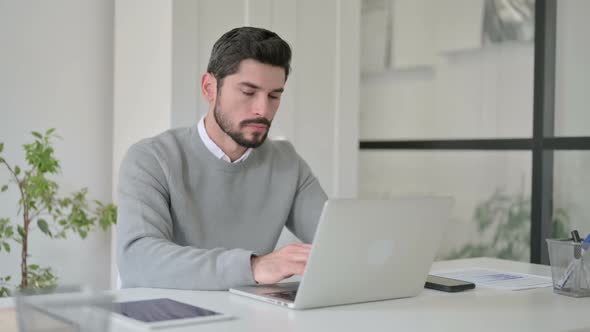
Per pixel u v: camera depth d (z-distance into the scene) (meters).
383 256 1.32
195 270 1.41
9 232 2.55
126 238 1.56
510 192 3.11
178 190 1.79
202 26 2.67
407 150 3.54
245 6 2.79
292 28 2.96
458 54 3.31
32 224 2.85
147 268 1.47
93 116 3.01
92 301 0.83
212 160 1.86
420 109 3.49
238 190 1.91
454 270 1.82
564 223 2.94
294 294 1.34
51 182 2.58
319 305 1.27
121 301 1.26
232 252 1.42
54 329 0.84
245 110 1.72
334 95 3.13
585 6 2.85
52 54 2.90
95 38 3.01
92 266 3.02
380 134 3.70
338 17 3.12
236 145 1.87
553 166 2.98
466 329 1.12
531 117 3.02
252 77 1.69
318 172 3.09
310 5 3.02
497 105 3.15
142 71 2.77
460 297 1.43
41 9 2.87
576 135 2.89
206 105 2.70
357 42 3.20
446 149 3.33
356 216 1.24
